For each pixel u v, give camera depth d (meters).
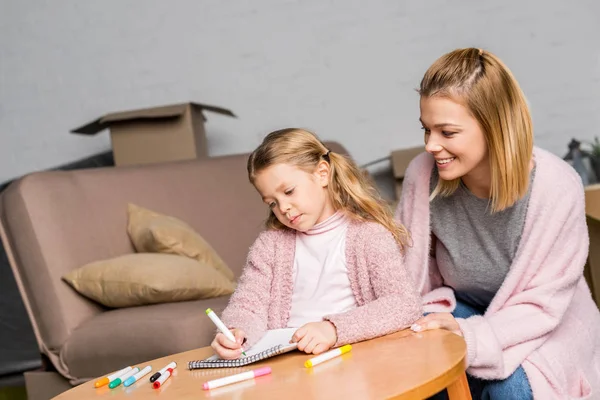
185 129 2.98
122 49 3.64
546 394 1.36
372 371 1.07
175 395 1.07
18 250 1.94
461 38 3.47
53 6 3.67
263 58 3.58
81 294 1.98
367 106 3.56
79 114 3.69
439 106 1.33
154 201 2.41
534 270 1.45
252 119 3.61
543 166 1.44
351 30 3.54
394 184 3.56
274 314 1.48
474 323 1.36
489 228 1.50
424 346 1.17
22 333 2.65
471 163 1.36
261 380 1.09
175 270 1.95
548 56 3.43
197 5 3.59
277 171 1.39
